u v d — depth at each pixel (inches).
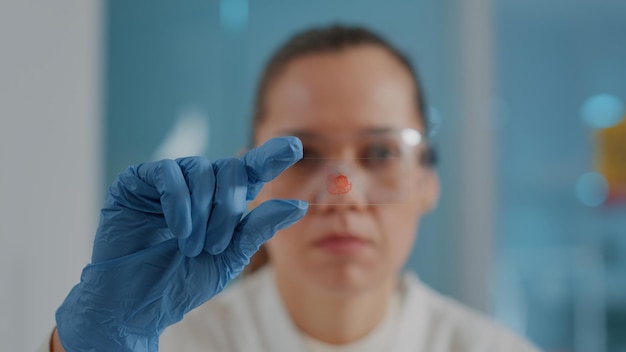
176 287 21.4
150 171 20.9
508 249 46.3
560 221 46.9
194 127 43.2
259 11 43.9
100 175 41.9
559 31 46.8
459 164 45.0
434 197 30.4
